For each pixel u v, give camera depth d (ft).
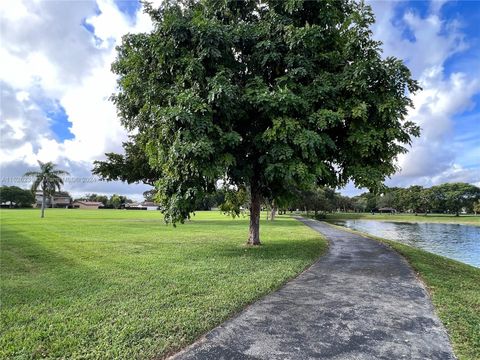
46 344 14.33
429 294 21.53
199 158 29.76
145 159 100.12
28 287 23.75
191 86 32.48
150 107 36.35
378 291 22.17
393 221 234.79
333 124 32.45
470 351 13.57
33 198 357.41
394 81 33.24
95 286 23.76
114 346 13.97
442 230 143.13
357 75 32.55
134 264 32.07
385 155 35.70
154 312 17.94
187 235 62.08
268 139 32.27
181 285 23.72
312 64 34.96
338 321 16.75
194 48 33.73
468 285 24.25
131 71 38.32
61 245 46.50
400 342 14.38
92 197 436.35
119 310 18.35
